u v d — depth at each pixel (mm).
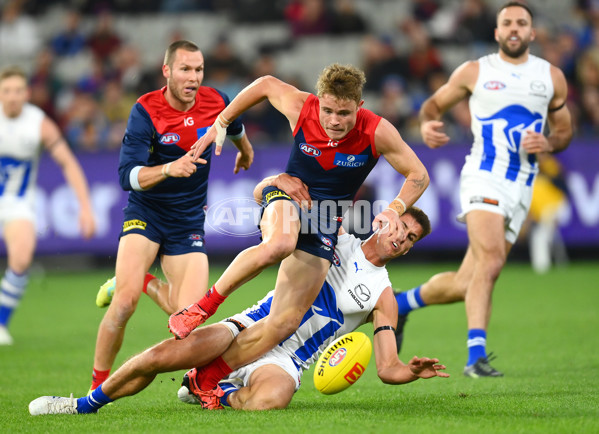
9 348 27328
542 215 51281
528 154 23531
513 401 17500
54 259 52750
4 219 29656
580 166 50906
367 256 17781
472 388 19797
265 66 57531
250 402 16672
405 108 55375
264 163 49875
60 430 14797
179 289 19750
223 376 16859
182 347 16000
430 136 24219
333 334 17734
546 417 15516
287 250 15898
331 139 16781
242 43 65812
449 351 26156
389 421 15180
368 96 58031
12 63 64438
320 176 17297
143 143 19203
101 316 35438
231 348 16734
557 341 27562
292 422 15078
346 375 16750
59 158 29453
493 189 23188
